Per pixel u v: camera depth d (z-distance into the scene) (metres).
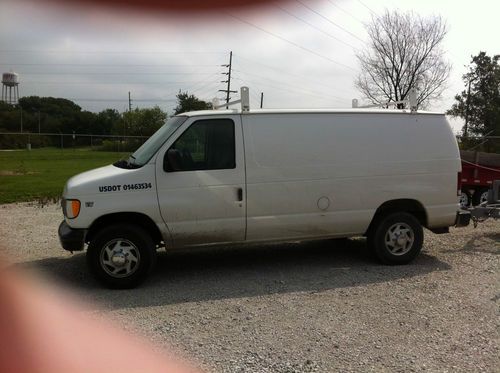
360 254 6.96
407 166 6.30
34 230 9.00
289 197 5.91
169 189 5.53
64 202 5.52
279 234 5.95
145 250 5.48
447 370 3.45
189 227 5.62
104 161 32.50
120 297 5.18
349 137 6.13
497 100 50.12
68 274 6.09
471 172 11.45
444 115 6.53
